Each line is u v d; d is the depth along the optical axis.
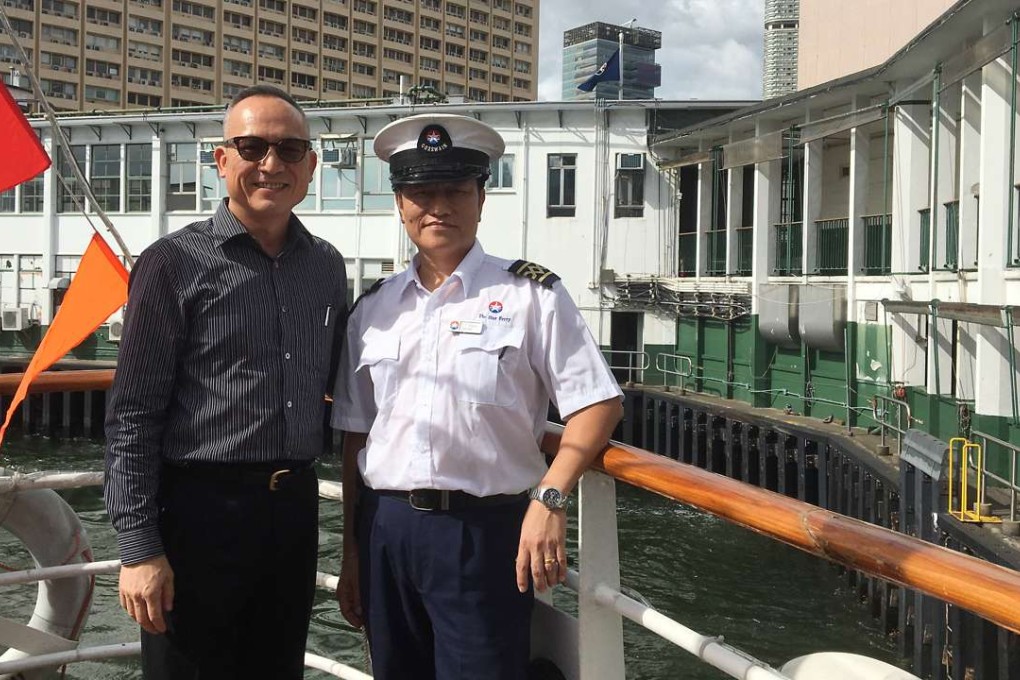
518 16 109.62
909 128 14.08
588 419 2.05
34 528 3.41
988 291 10.61
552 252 22.80
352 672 2.90
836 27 18.86
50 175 26.50
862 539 1.49
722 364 19.94
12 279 27.17
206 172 25.36
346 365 2.38
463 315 2.15
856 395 15.39
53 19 78.31
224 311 2.21
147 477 2.17
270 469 2.27
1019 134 10.45
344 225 24.23
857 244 15.57
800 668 1.79
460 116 2.15
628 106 22.12
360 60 96.38
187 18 85.12
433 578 2.12
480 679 2.09
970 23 11.29
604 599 2.10
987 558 7.64
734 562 12.27
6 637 3.08
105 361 24.84
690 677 7.75
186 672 2.30
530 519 1.99
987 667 7.58
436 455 2.11
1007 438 10.42
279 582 2.38
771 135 17.55
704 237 21.23
